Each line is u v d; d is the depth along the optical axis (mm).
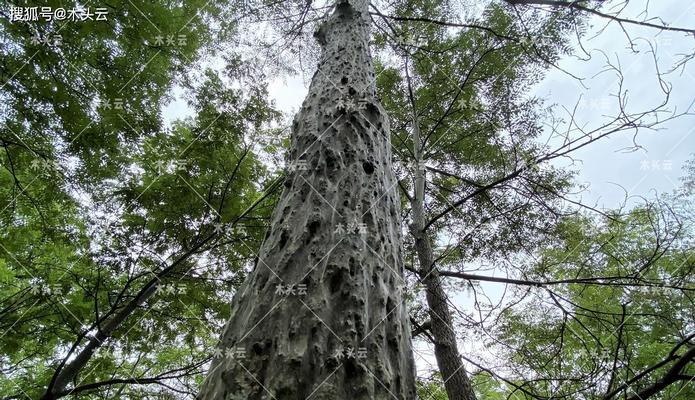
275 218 1626
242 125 3818
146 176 3475
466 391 2826
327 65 2713
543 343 3623
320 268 1308
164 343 3998
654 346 4004
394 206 1879
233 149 3689
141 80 3695
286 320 1155
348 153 1848
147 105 3818
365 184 1736
